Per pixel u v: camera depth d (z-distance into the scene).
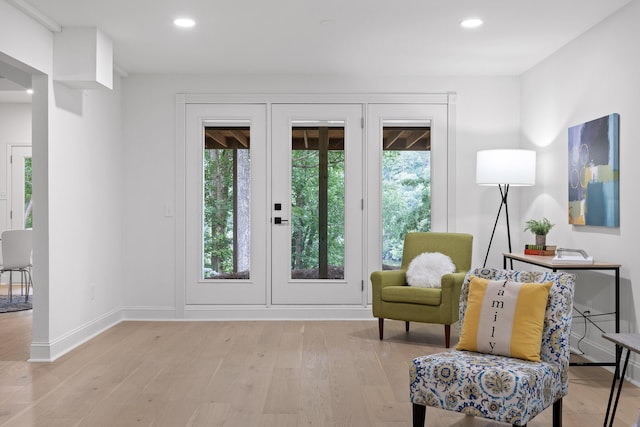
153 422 3.02
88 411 3.18
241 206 5.95
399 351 4.57
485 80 5.91
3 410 3.19
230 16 4.14
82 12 4.05
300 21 4.25
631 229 3.81
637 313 3.75
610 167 4.01
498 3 3.86
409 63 5.41
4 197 8.30
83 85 4.52
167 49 4.98
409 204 5.98
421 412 2.78
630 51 3.82
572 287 2.92
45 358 4.25
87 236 5.00
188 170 5.89
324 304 5.93
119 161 5.80
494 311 2.92
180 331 5.31
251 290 5.92
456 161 5.91
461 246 5.14
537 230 4.74
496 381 2.54
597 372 4.02
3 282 8.52
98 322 5.25
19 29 3.87
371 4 3.89
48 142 4.27
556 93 5.00
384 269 5.96
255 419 3.07
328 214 5.96
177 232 5.88
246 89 5.89
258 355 4.42
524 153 5.06
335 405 3.29
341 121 5.93
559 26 4.34
